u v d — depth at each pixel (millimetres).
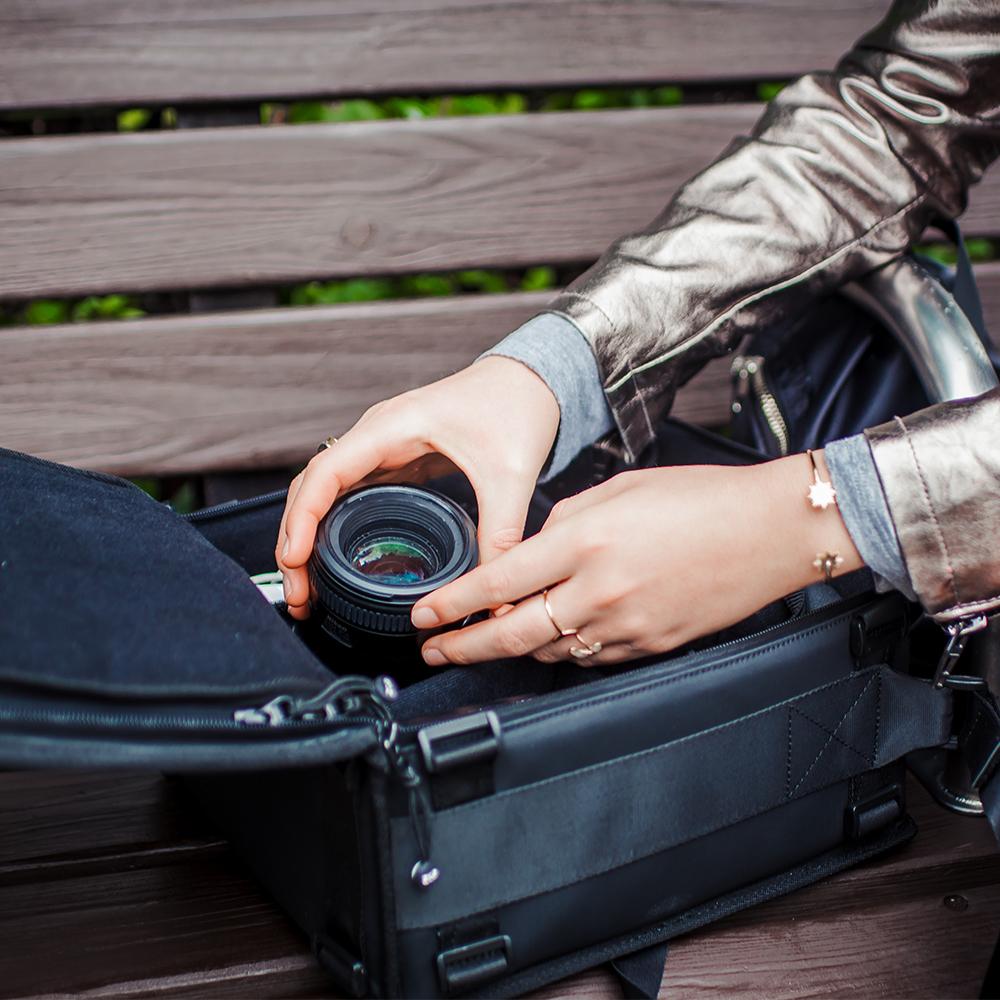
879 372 998
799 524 709
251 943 764
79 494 741
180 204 1093
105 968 738
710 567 701
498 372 820
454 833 637
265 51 1077
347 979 675
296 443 1175
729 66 1176
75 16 1029
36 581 612
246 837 772
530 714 645
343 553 758
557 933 702
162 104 1073
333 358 1159
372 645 726
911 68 897
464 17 1104
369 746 591
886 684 775
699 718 696
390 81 1110
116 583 631
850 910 812
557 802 663
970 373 881
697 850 733
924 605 721
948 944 788
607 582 685
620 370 866
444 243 1159
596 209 1182
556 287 1552
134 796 891
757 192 910
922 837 864
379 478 829
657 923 754
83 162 1063
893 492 691
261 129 1094
